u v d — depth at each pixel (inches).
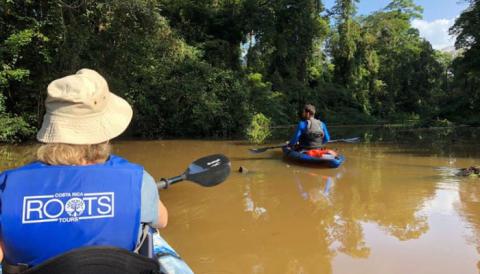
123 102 75.0
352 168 320.8
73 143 66.1
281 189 250.2
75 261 60.9
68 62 530.3
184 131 638.5
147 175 70.1
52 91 66.0
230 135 649.0
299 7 1240.2
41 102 523.5
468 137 602.2
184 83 626.5
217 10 1100.5
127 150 446.6
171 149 456.1
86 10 542.6
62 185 63.6
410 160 359.6
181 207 210.5
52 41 505.0
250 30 1144.8
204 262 143.3
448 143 504.4
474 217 188.9
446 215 193.3
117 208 64.7
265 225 183.0
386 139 577.0
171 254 98.5
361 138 597.9
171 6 1016.2
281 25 1256.8
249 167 327.6
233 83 660.7
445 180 270.7
